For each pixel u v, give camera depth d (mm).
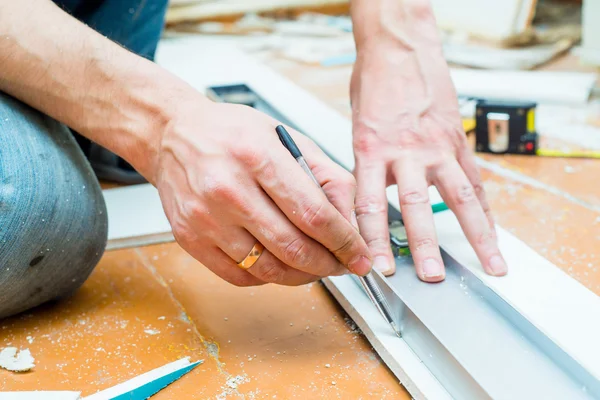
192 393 848
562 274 968
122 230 1259
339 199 811
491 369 796
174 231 826
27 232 887
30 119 963
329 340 957
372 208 1008
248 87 1973
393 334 910
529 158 1533
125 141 869
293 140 810
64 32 900
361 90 1116
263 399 832
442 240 1073
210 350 934
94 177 1047
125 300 1067
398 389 850
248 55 2363
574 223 1241
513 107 1511
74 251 968
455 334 861
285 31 2746
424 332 840
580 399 746
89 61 880
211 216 771
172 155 805
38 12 912
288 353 926
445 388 806
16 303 958
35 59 893
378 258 982
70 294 1076
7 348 928
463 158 1061
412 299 936
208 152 762
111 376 878
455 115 1068
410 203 994
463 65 2127
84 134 923
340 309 1036
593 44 1938
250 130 771
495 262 966
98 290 1099
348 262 812
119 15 1524
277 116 1760
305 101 1828
